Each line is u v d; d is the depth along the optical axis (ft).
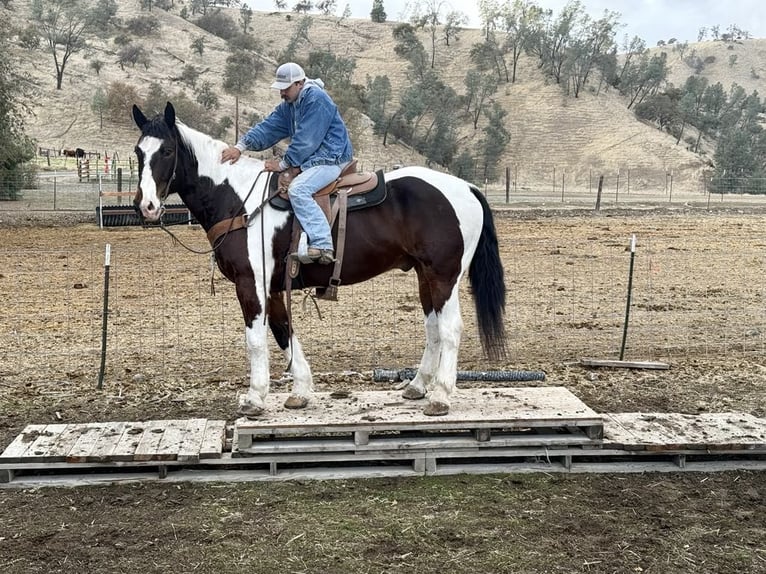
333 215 17.04
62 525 14.64
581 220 82.79
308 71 306.14
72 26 278.67
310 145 16.80
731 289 40.86
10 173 94.32
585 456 18.13
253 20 463.42
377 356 26.99
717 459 18.11
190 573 12.88
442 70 356.18
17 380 23.94
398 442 17.08
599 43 324.19
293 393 18.43
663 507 15.49
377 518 14.85
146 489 16.33
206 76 282.15
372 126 260.83
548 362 26.50
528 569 13.00
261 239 17.20
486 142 255.70
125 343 28.71
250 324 17.53
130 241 60.08
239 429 16.66
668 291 40.24
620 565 13.17
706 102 336.08
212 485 16.57
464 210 17.49
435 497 15.87
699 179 230.27
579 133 277.23
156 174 16.47
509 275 44.96
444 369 17.49
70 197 94.89
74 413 20.97
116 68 263.70
